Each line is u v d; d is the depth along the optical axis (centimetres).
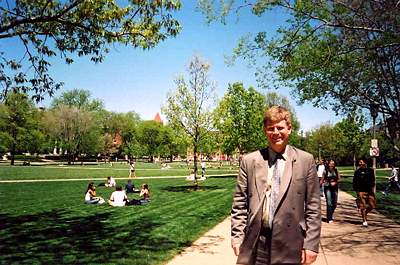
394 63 1333
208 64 2311
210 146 2389
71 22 882
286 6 1045
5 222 1109
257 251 307
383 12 977
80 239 868
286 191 303
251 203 314
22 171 4453
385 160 6400
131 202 1584
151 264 657
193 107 2298
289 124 316
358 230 1053
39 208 1443
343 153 6456
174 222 1131
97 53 990
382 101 1603
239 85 3769
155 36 893
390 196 2245
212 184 2916
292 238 297
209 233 967
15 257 693
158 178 3709
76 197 1853
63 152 8894
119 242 838
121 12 855
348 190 2612
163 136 10188
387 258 727
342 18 1053
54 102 8906
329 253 770
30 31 932
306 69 1172
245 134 3762
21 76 988
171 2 844
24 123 6538
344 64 1208
